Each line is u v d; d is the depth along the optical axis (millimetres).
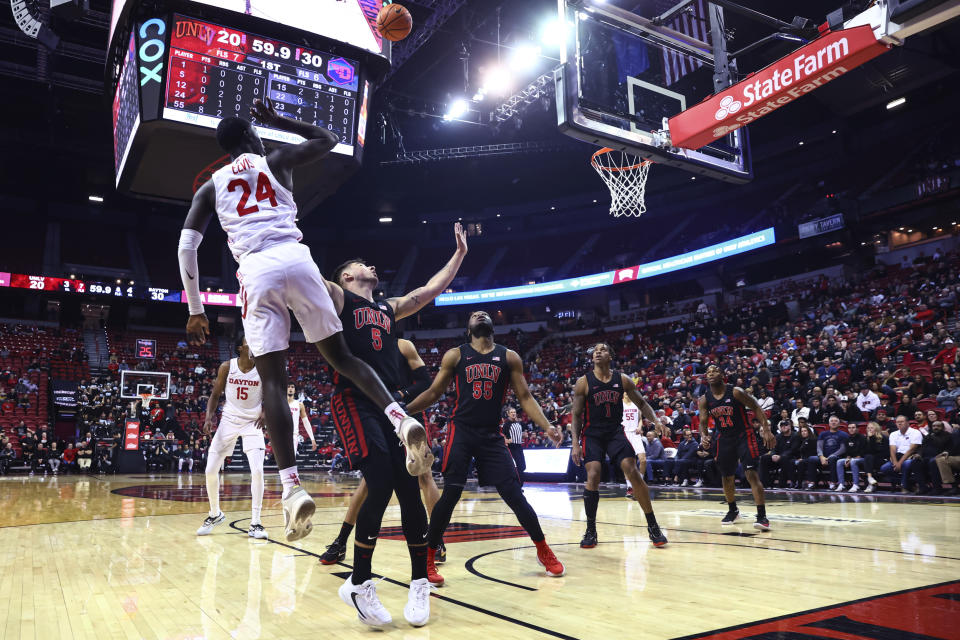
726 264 27734
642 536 5219
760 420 5566
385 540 5129
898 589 3059
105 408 22484
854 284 22469
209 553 4391
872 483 10031
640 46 7895
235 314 32562
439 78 24141
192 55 9211
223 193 2529
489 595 3053
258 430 5391
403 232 35656
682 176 31344
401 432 2248
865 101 23562
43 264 29484
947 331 14180
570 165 31031
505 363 3693
